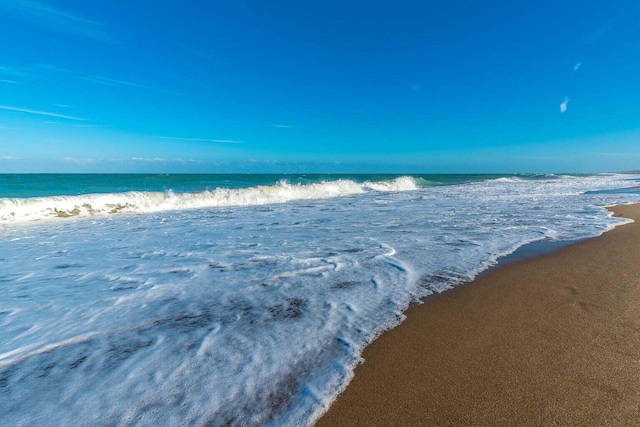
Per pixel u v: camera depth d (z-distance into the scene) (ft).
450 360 7.77
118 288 12.51
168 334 9.06
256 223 27.40
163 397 6.56
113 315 10.23
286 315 10.20
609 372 7.14
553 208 34.45
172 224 27.37
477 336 8.84
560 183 95.55
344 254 16.97
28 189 57.36
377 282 12.97
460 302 11.05
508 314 10.11
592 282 12.66
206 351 8.20
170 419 5.98
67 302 11.21
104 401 6.44
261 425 5.85
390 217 29.96
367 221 27.78
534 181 112.68
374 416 6.06
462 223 26.00
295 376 7.22
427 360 7.79
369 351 8.20
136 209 37.09
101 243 20.15
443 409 6.20
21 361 7.79
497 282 12.84
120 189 59.62
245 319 9.96
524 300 11.12
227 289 12.34
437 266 14.90
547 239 19.76
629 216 27.86
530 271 14.06
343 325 9.55
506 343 8.45
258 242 20.01
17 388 6.83
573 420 5.82
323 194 57.82
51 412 6.15
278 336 8.95
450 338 8.77
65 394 6.65
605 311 10.16
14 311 10.50
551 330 9.05
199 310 10.57
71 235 22.86
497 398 6.44
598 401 6.27
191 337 8.89
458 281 13.01
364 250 17.74
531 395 6.49
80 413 6.13
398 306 10.80
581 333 8.84
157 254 17.39
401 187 77.36
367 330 9.26
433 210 34.58
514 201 42.96
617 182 100.78
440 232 22.49
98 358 7.93
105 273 14.28
